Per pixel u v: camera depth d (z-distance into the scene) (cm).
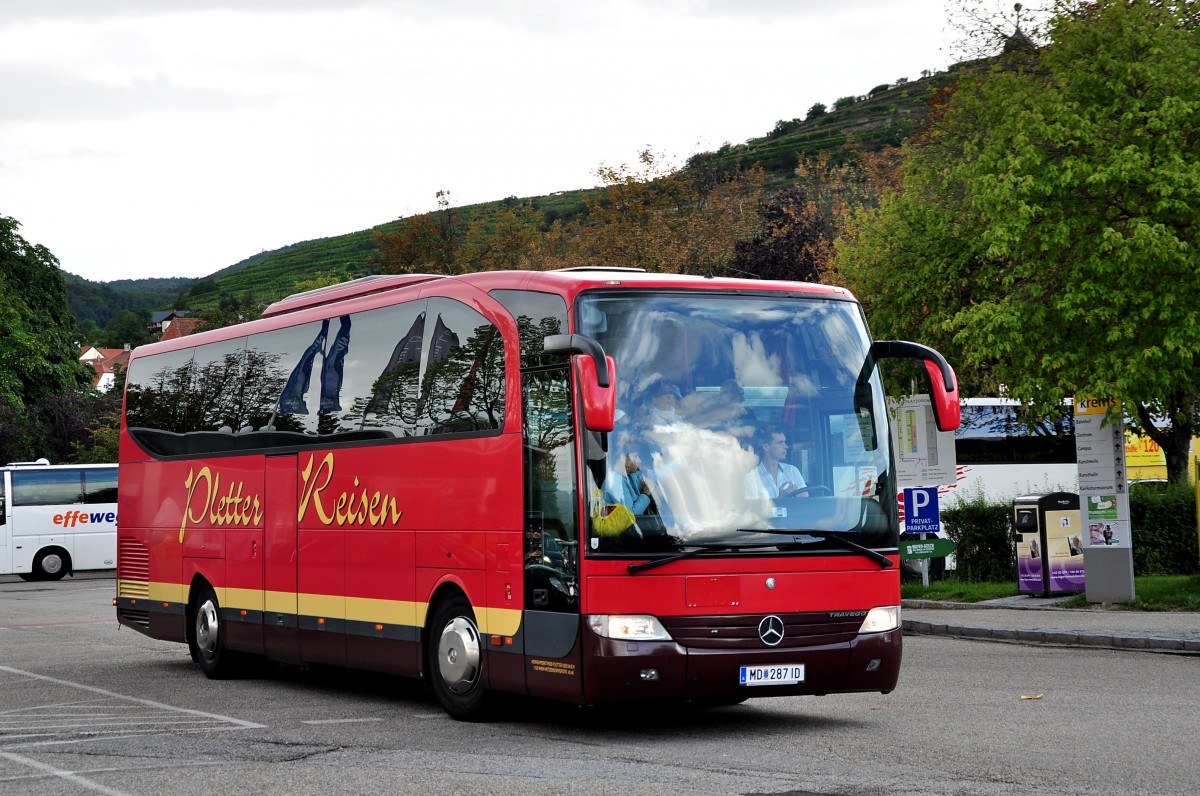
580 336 988
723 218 5331
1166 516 2522
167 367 1822
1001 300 2155
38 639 2241
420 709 1290
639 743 1030
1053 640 1736
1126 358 1962
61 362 6303
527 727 1135
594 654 1022
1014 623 1862
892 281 2508
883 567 1096
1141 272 1973
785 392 1098
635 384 1060
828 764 912
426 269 6088
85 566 4484
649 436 1052
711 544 1041
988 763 905
